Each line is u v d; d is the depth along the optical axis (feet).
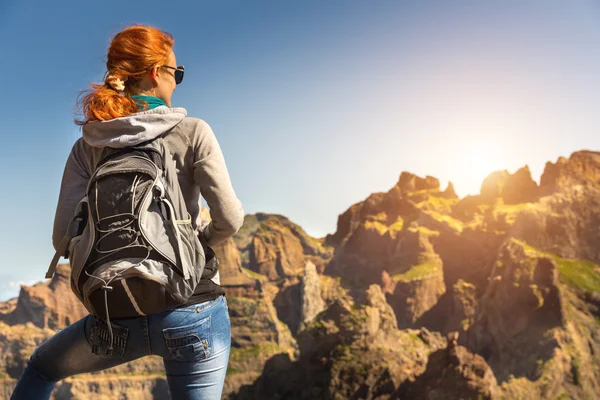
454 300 603.67
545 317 433.89
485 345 468.75
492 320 466.70
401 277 647.56
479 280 621.31
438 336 489.67
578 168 601.62
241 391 409.90
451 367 322.75
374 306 405.80
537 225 542.16
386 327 402.72
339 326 393.29
